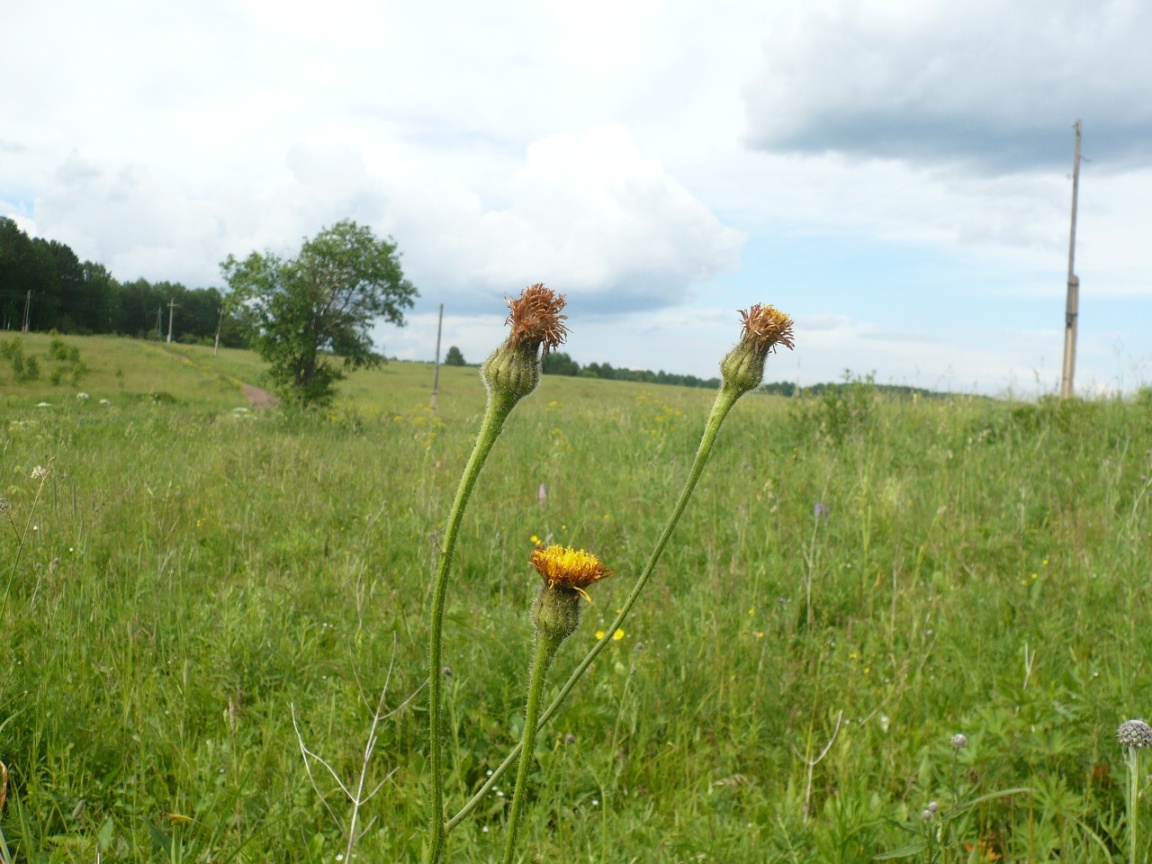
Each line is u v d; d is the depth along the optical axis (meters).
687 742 2.88
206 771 2.41
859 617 4.18
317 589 4.24
